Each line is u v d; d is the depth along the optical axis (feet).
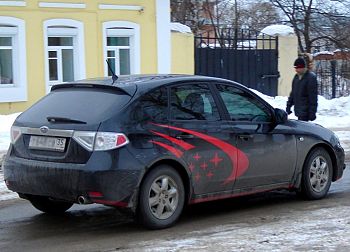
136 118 23.68
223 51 76.23
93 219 26.40
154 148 23.67
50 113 24.49
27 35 61.36
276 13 103.81
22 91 61.26
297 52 81.20
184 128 24.73
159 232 23.95
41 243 22.77
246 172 26.68
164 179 24.11
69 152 23.22
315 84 37.55
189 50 73.41
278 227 24.48
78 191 22.90
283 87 80.64
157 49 70.59
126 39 69.00
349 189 32.60
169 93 24.97
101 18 66.28
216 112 26.14
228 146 25.95
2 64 60.75
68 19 63.93
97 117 23.34
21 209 28.40
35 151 24.23
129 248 21.86
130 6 68.18
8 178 24.95
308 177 29.27
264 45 80.28
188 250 21.39
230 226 24.84
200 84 26.14
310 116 37.73
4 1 59.67
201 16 111.24
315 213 26.89
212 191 25.72
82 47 65.10
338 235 23.08
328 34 95.86
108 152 22.84
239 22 112.68
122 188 22.94
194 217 26.50
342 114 68.33
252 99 27.66
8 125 53.36
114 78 25.66
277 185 28.14
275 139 27.71
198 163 24.97
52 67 63.62
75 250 21.77
